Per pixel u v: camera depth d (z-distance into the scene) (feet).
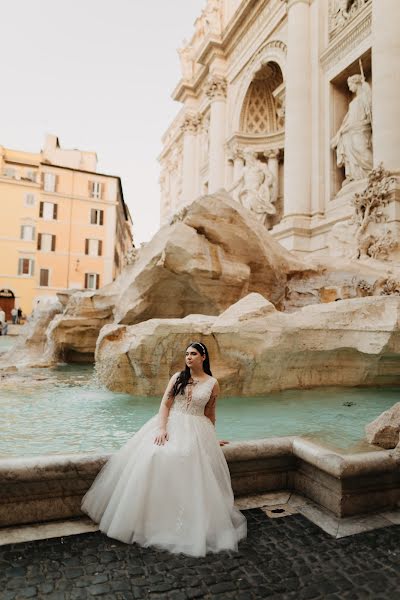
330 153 60.23
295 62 64.18
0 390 24.17
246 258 30.30
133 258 37.68
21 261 137.80
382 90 47.93
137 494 9.29
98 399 20.76
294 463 12.12
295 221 60.64
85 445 14.25
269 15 77.00
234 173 86.69
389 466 10.78
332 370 21.95
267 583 7.88
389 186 42.11
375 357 20.72
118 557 8.59
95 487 10.13
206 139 106.93
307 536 9.57
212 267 28.02
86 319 36.58
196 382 10.85
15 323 114.21
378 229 42.88
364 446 11.75
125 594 7.50
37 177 142.00
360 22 54.80
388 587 7.82
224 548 8.89
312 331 20.57
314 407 18.95
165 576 8.03
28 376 29.96
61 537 9.30
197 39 111.34
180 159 128.16
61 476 10.02
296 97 63.41
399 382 22.86
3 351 50.75
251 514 10.60
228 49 92.94
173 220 31.81
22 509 9.84
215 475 10.07
